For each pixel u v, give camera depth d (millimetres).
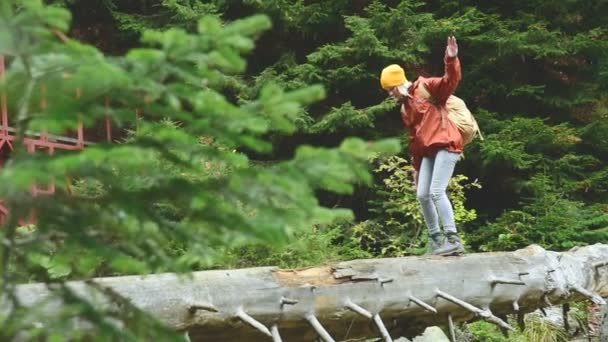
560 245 15109
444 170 8898
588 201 17328
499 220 15734
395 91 9086
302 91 3295
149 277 6750
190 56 3160
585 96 17656
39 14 2904
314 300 7648
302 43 18422
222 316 7023
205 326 6988
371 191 16656
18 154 3025
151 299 6641
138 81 3072
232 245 3490
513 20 17984
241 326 7195
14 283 3244
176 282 6840
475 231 15867
